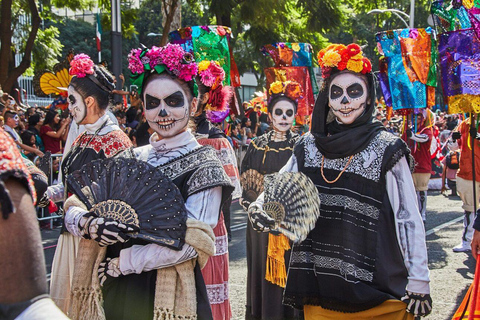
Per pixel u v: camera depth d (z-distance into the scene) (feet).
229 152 16.67
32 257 4.77
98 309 9.30
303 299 12.06
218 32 20.06
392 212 11.47
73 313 9.48
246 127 50.88
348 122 12.01
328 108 12.60
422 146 32.04
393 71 23.94
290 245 15.89
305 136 12.78
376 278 11.30
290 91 17.89
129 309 9.23
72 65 13.38
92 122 13.56
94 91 13.38
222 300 15.19
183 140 9.90
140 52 9.82
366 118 12.00
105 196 9.07
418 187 32.81
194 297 9.14
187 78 9.78
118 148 13.35
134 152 10.18
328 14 61.57
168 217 8.84
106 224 8.71
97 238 8.80
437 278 22.04
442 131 55.47
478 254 12.70
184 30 19.95
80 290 9.46
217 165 9.58
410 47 23.66
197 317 9.24
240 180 18.30
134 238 9.32
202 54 19.89
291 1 62.90
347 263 11.46
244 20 57.88
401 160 11.47
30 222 4.83
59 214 30.73
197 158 9.62
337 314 11.75
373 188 11.48
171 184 9.01
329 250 11.73
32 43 48.73
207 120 17.04
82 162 13.39
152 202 8.89
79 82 13.34
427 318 17.53
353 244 11.48
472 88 15.67
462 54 15.75
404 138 32.19
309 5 60.64
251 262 17.13
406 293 11.19
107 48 133.18
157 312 9.01
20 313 4.68
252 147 18.30
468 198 25.52
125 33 61.36
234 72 21.59
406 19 129.29
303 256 12.14
